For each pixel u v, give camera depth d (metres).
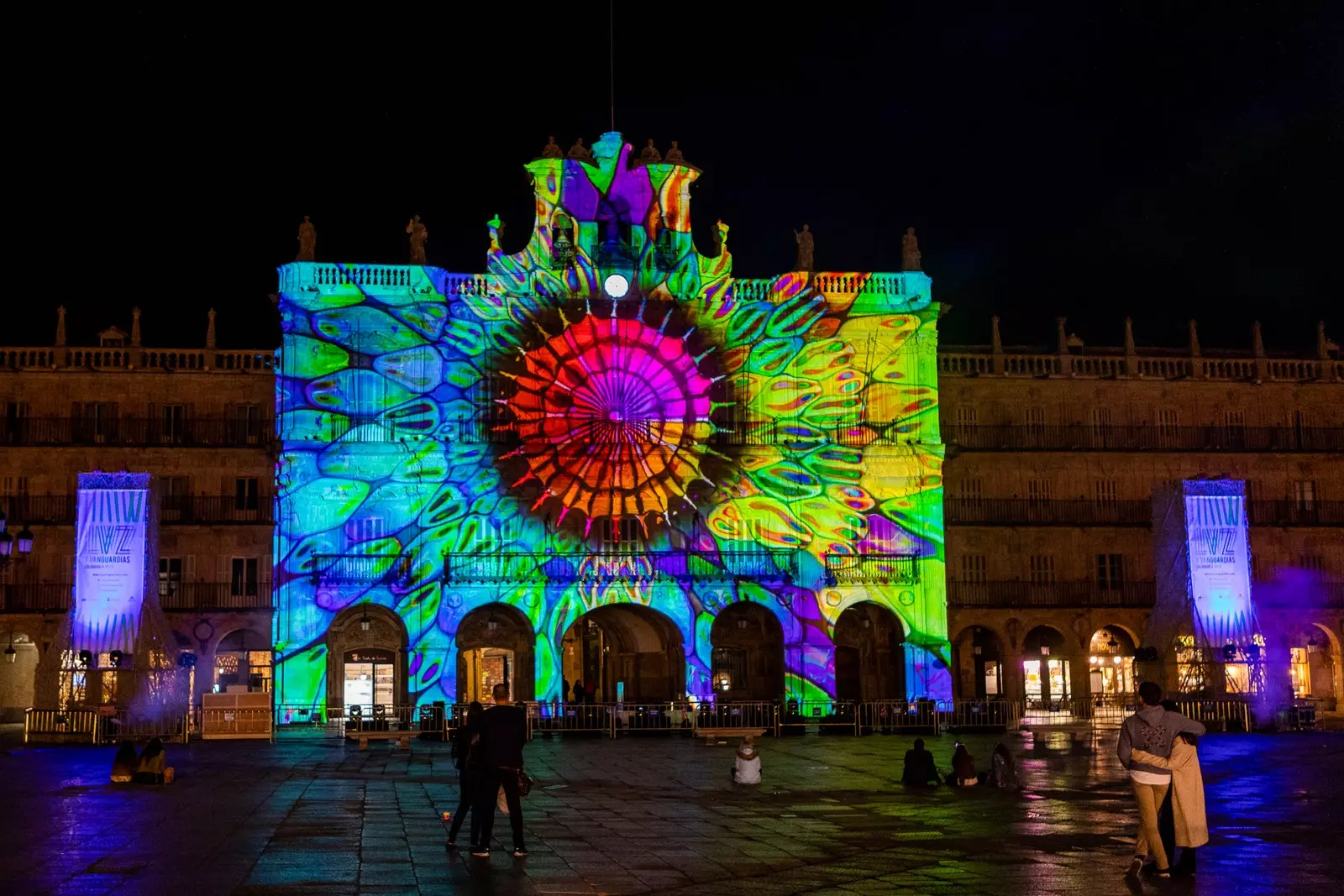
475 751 20.06
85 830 22.84
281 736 50.69
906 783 30.73
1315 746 42.88
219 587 62.41
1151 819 18.09
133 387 63.34
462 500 58.22
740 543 59.66
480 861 19.70
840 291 61.72
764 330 61.00
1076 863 19.56
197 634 61.78
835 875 18.62
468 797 21.00
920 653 59.91
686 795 29.27
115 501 49.03
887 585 60.03
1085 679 65.75
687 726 53.16
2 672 64.38
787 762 38.50
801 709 58.44
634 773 34.56
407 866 19.22
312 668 56.50
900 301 61.81
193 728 48.50
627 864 19.53
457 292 59.38
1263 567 67.75
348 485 57.72
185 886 17.52
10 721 64.00
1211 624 54.19
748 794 29.59
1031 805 26.98
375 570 57.28
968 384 67.38
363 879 18.11
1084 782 31.56
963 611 65.31
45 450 62.50
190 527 62.62
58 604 60.97
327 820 24.14
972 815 25.38
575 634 68.00
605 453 59.31
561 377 59.47
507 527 58.38
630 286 60.47
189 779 32.09
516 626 61.00
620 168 61.16
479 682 61.16
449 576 57.62
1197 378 68.81
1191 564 54.59
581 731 52.09
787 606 59.31
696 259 60.97
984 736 49.62
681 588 58.75
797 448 60.41
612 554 58.66
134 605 48.59
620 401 59.62
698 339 60.56
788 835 22.73
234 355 64.25
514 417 58.94
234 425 63.50
